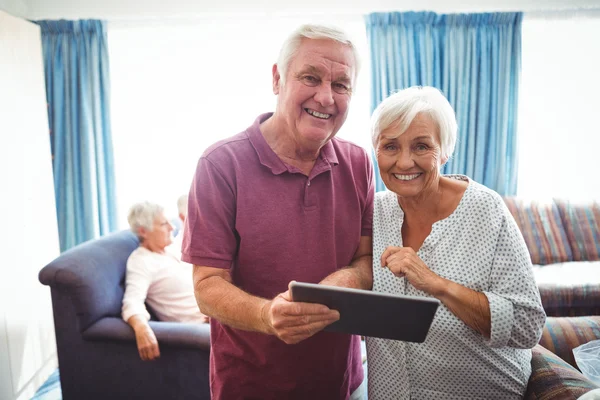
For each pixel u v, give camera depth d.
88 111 2.98
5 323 2.05
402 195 0.98
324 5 3.07
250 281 1.04
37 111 2.43
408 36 3.07
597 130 3.38
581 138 3.40
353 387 1.30
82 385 1.85
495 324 0.89
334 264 1.07
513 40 3.12
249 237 0.99
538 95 3.35
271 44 3.18
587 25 3.20
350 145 1.17
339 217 1.09
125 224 3.34
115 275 2.00
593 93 3.32
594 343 1.35
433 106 0.94
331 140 1.12
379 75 3.12
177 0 3.01
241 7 3.05
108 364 1.82
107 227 3.12
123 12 3.01
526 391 1.06
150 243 2.10
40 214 2.42
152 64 3.17
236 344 1.09
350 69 0.95
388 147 0.98
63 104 2.97
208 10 3.04
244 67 3.22
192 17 3.07
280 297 0.81
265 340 1.05
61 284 1.75
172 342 1.72
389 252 0.98
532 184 3.49
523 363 1.04
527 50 3.28
